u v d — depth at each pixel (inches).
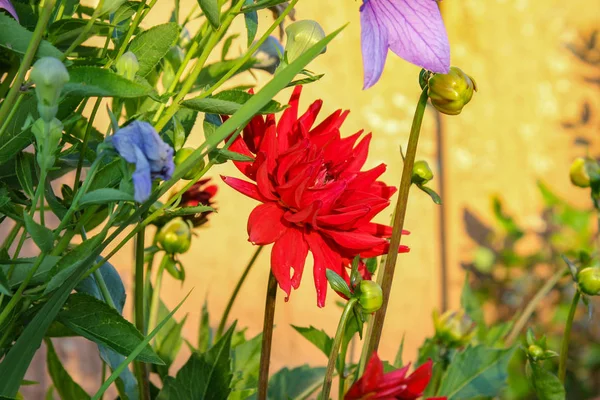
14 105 29.3
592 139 122.5
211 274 106.1
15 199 31.1
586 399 109.0
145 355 29.8
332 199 31.3
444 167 118.0
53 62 27.5
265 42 35.4
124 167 28.1
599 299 114.5
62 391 35.6
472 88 31.1
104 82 28.2
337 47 110.6
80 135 33.3
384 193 33.1
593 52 123.3
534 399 92.2
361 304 30.8
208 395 33.5
